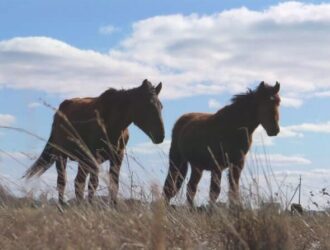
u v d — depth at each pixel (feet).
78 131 43.34
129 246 17.72
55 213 19.95
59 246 17.31
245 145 47.32
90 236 18.02
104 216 19.65
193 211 22.89
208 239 20.04
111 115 42.96
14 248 17.21
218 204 22.26
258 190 19.88
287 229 18.79
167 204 21.81
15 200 20.38
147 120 42.91
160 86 44.80
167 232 19.42
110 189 20.16
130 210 19.76
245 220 18.63
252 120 47.29
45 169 39.65
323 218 23.44
